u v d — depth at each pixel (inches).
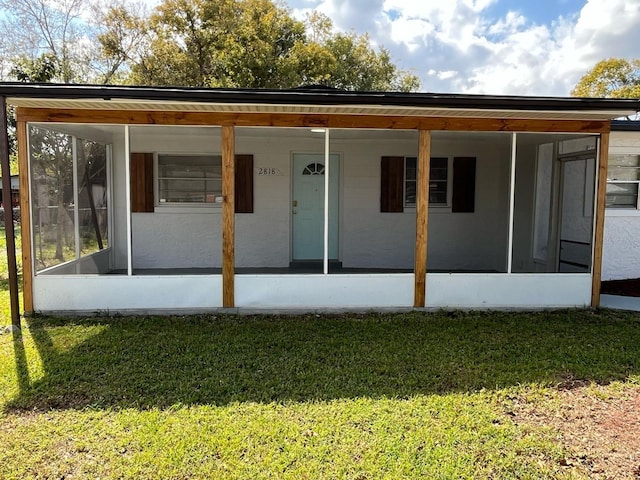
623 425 127.4
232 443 116.5
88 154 304.7
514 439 119.5
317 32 978.1
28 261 227.0
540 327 214.8
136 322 217.5
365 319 226.8
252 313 234.8
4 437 119.9
